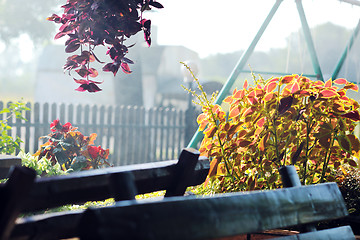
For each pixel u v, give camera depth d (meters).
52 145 4.30
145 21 2.11
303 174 2.92
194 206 1.24
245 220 1.35
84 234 1.04
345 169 3.23
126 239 1.06
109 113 11.27
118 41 2.05
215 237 1.25
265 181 2.86
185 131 12.33
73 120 10.74
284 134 2.77
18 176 1.04
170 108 12.45
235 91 2.87
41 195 1.26
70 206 2.62
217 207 1.29
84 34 2.04
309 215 1.60
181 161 1.74
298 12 4.34
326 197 1.72
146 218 1.12
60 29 2.06
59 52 23.67
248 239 2.40
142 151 11.79
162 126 12.10
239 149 2.80
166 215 1.17
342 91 2.91
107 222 1.04
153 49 26.59
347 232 1.79
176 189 1.73
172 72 26.66
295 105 2.83
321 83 2.85
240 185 2.79
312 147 2.87
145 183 1.65
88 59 2.09
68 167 4.22
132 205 1.12
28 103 9.88
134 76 20.33
